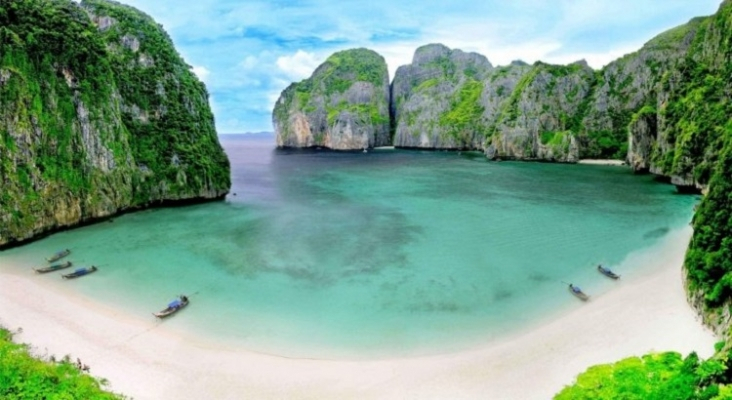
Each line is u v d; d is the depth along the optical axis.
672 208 80.62
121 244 62.47
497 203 87.75
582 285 47.06
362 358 34.62
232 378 31.89
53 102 70.69
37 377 23.11
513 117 175.50
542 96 174.00
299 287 47.69
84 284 48.06
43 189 66.75
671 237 61.59
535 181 115.56
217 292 46.34
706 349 32.75
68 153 71.62
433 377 31.95
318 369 33.16
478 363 33.53
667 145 117.19
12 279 48.94
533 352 34.66
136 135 89.38
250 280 49.53
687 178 98.94
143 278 49.94
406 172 138.12
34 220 64.44
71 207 71.12
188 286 47.88
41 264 53.97
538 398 29.03
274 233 67.94
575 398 23.28
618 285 46.47
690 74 118.19
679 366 23.27
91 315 40.84
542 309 42.03
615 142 164.12
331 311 42.19
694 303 38.78
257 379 31.86
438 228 69.56
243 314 41.59
